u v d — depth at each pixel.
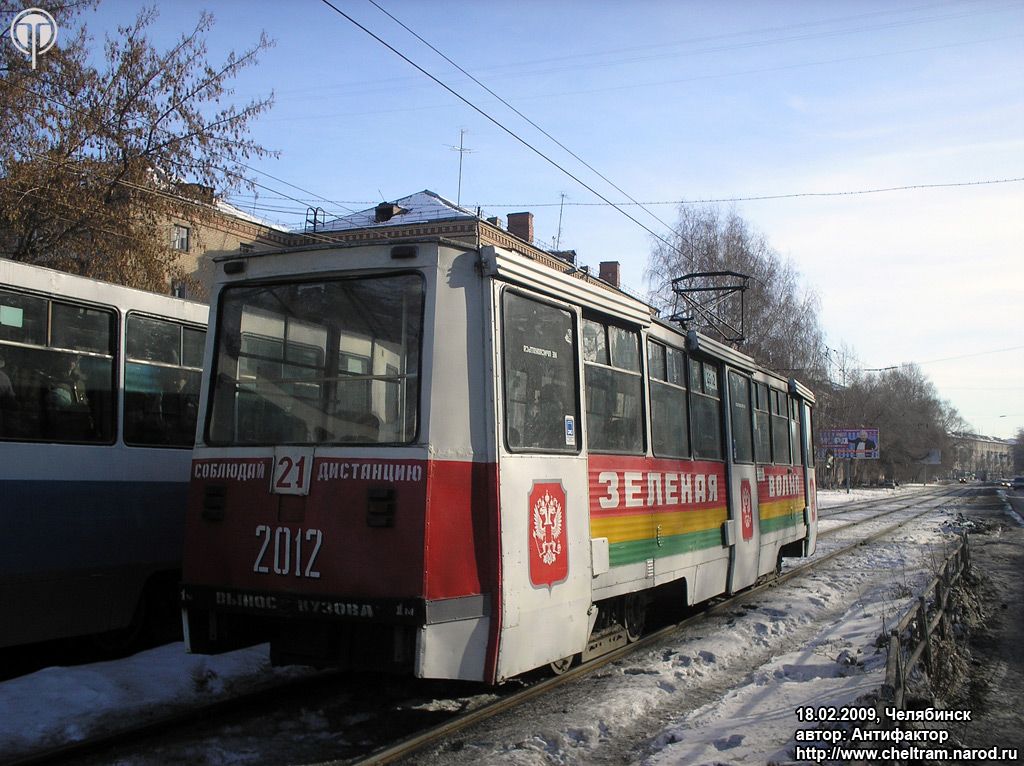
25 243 14.71
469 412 5.83
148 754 5.39
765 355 38.34
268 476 5.94
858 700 6.45
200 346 8.71
